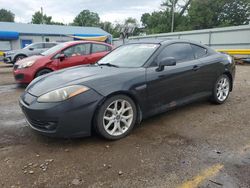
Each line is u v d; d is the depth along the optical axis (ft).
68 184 7.73
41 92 10.28
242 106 16.14
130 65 12.55
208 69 14.89
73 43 24.91
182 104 13.70
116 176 8.15
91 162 9.03
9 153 9.75
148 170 8.48
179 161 9.05
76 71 12.12
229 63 16.49
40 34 91.56
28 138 11.17
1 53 74.74
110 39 96.78
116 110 10.83
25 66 22.74
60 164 8.90
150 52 12.86
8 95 20.15
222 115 14.28
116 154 9.62
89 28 114.01
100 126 10.28
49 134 9.90
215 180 7.85
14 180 7.95
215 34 63.00
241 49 56.24
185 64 13.62
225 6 133.90
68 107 9.57
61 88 9.91
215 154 9.57
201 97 14.97
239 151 9.80
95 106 10.00
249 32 54.95
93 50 25.79
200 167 8.64
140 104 11.52
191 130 12.04
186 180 7.89
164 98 12.55
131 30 62.18
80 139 10.97
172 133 11.68
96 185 7.68
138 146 10.30
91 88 10.03
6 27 89.81
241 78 28.45
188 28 137.59
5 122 13.34
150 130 12.03
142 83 11.41
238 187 7.46
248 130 12.00
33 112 9.84
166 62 11.79
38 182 7.84
